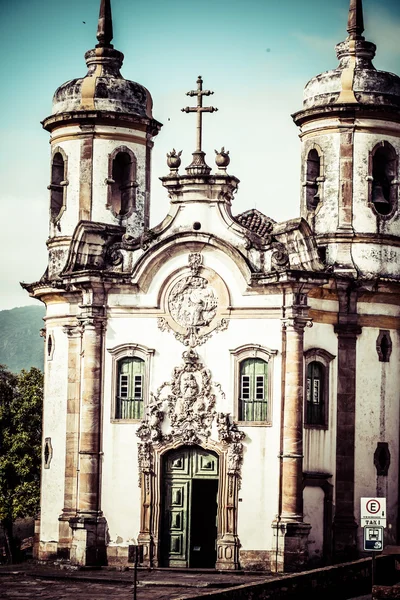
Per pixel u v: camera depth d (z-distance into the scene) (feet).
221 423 188.75
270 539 186.91
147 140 211.41
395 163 204.64
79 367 201.57
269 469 187.83
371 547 151.33
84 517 191.01
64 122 209.26
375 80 203.00
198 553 191.11
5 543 243.60
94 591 170.09
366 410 198.90
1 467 238.27
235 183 192.75
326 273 188.44
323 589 156.66
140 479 191.52
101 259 196.13
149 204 212.23
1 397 249.55
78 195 208.64
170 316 192.54
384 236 202.49
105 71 211.20
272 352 188.55
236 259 190.19
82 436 193.16
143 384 192.95
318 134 204.33
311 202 205.77
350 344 198.29
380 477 199.21
